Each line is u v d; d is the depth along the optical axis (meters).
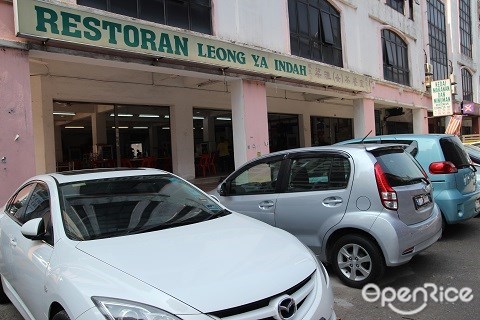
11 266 3.85
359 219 4.62
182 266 2.71
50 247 3.21
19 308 3.72
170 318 2.32
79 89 11.46
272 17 13.01
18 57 7.32
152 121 13.66
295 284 2.72
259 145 11.88
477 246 6.23
